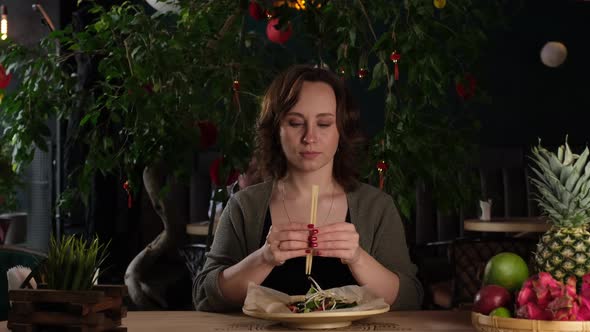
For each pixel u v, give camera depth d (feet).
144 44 11.53
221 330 5.78
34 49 13.34
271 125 7.37
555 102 25.00
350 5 11.75
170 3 13.05
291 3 10.93
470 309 6.54
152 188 16.17
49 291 5.04
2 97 12.80
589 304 4.92
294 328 5.80
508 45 24.95
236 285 6.57
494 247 12.78
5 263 7.59
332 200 7.39
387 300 6.68
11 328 5.06
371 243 7.38
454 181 11.98
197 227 16.69
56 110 13.53
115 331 5.32
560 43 24.62
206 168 21.39
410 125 11.39
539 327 4.89
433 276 17.70
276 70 13.87
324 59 13.14
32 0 21.18
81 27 19.25
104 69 11.96
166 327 5.90
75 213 19.81
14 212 20.10
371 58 23.85
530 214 22.22
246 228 7.43
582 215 5.78
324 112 6.77
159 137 11.61
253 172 11.80
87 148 17.06
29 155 13.10
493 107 24.88
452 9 12.07
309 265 6.22
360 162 7.56
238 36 13.24
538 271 5.88
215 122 12.00
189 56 12.23
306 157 6.81
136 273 17.12
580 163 5.83
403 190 11.47
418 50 10.80
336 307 5.91
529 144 24.90
